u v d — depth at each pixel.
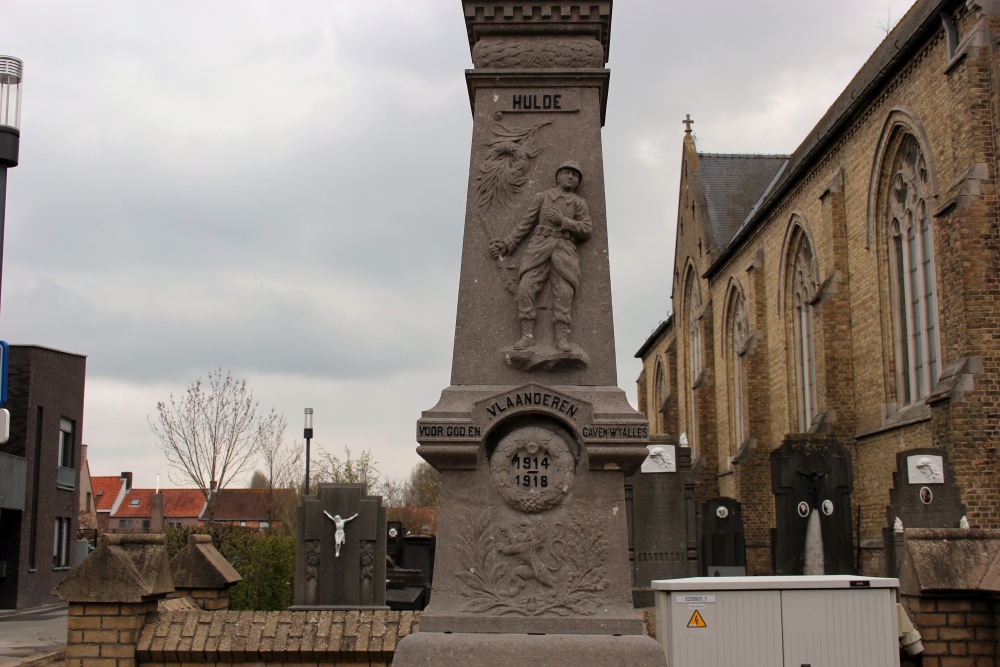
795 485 19.98
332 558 15.77
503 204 7.96
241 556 18.81
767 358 37.38
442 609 7.27
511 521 7.39
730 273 42.31
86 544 46.53
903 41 24.42
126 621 8.67
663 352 59.25
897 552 17.36
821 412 28.78
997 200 20.45
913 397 25.27
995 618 8.14
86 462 63.72
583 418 7.45
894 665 8.45
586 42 8.16
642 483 18.03
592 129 8.07
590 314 7.80
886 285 26.52
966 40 20.86
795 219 33.50
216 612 9.05
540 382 7.69
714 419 44.72
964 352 20.38
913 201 25.06
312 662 8.80
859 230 27.95
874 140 26.47
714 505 23.92
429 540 27.75
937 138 22.72
